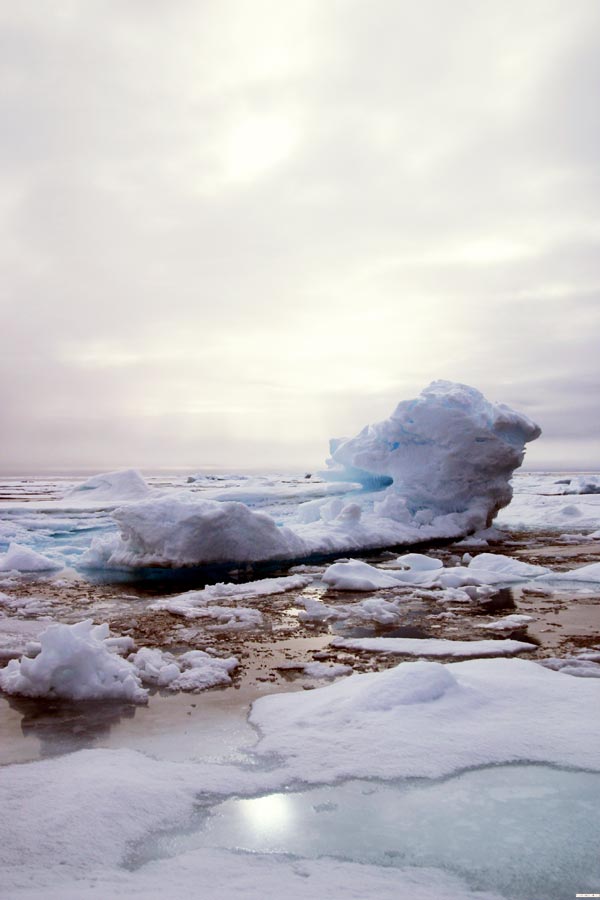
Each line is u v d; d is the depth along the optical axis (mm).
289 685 5824
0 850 3070
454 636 7629
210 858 3037
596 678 5660
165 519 13484
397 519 19125
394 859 3035
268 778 3857
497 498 20188
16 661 6242
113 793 3592
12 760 4195
